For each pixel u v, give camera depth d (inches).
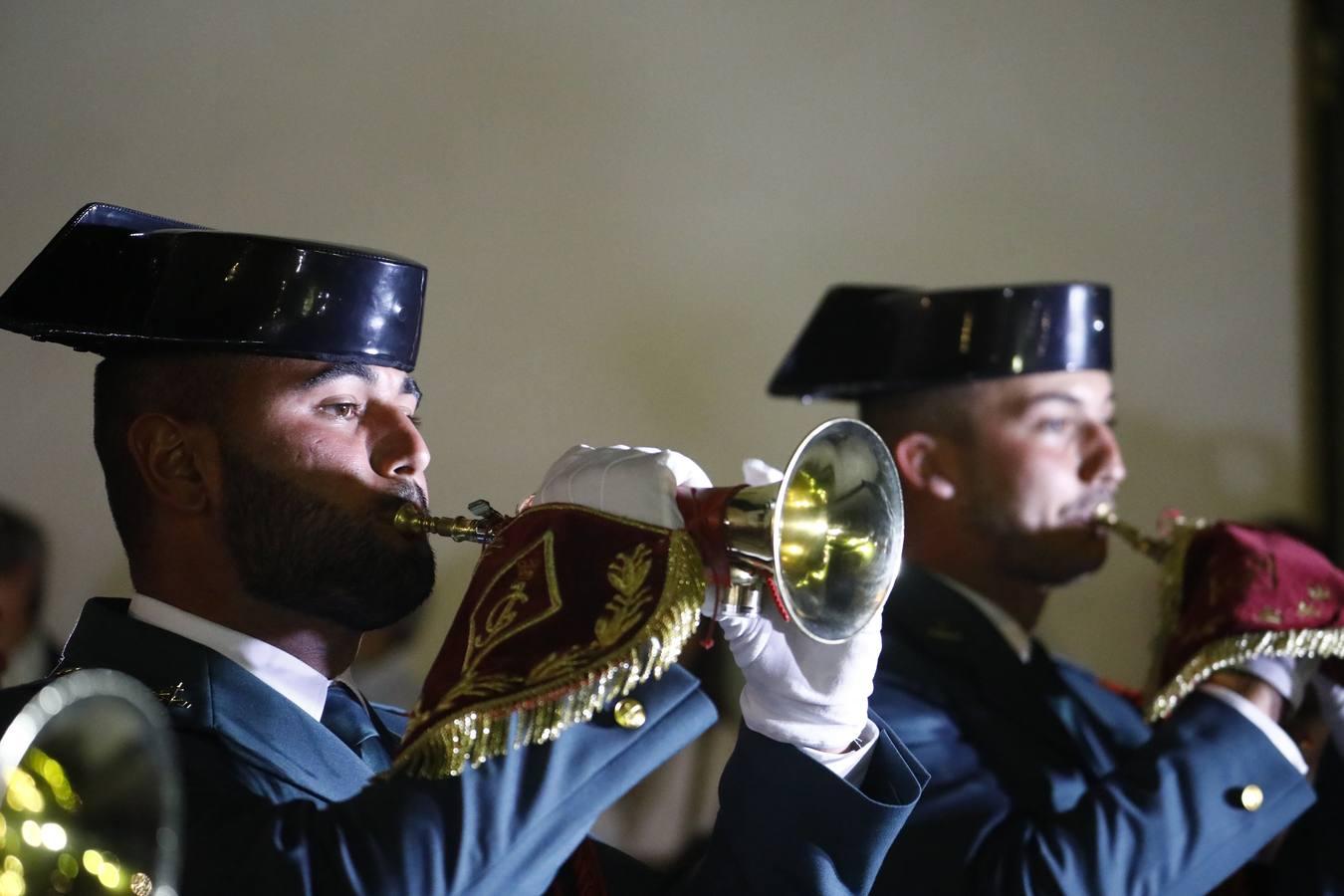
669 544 122.2
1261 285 373.1
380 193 299.1
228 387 140.2
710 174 329.1
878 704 193.3
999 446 213.6
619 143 321.7
